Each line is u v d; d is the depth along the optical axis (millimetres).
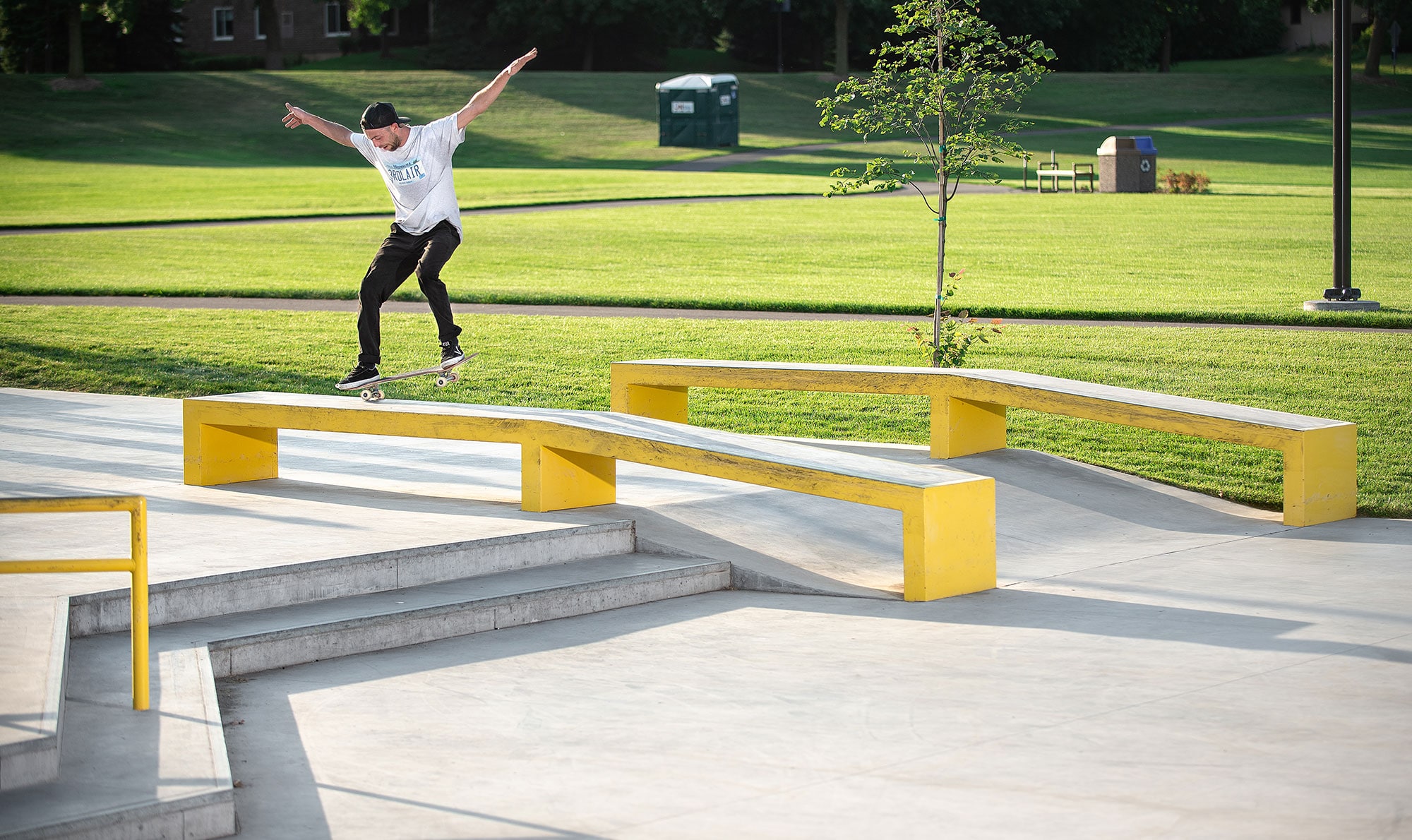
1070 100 72812
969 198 38594
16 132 57219
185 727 5012
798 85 73250
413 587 7250
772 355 15445
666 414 11664
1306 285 20812
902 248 26828
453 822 4508
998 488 9859
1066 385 10156
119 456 10453
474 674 6215
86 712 5172
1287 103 73000
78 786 4438
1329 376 13945
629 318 18391
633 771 4961
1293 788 4656
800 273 23172
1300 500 9062
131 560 5098
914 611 7227
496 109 65062
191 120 61375
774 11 79250
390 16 87438
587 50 81438
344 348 16141
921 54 13453
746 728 5418
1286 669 6023
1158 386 13578
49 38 73062
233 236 28672
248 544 7328
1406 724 5281
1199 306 18594
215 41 87500
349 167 50812
